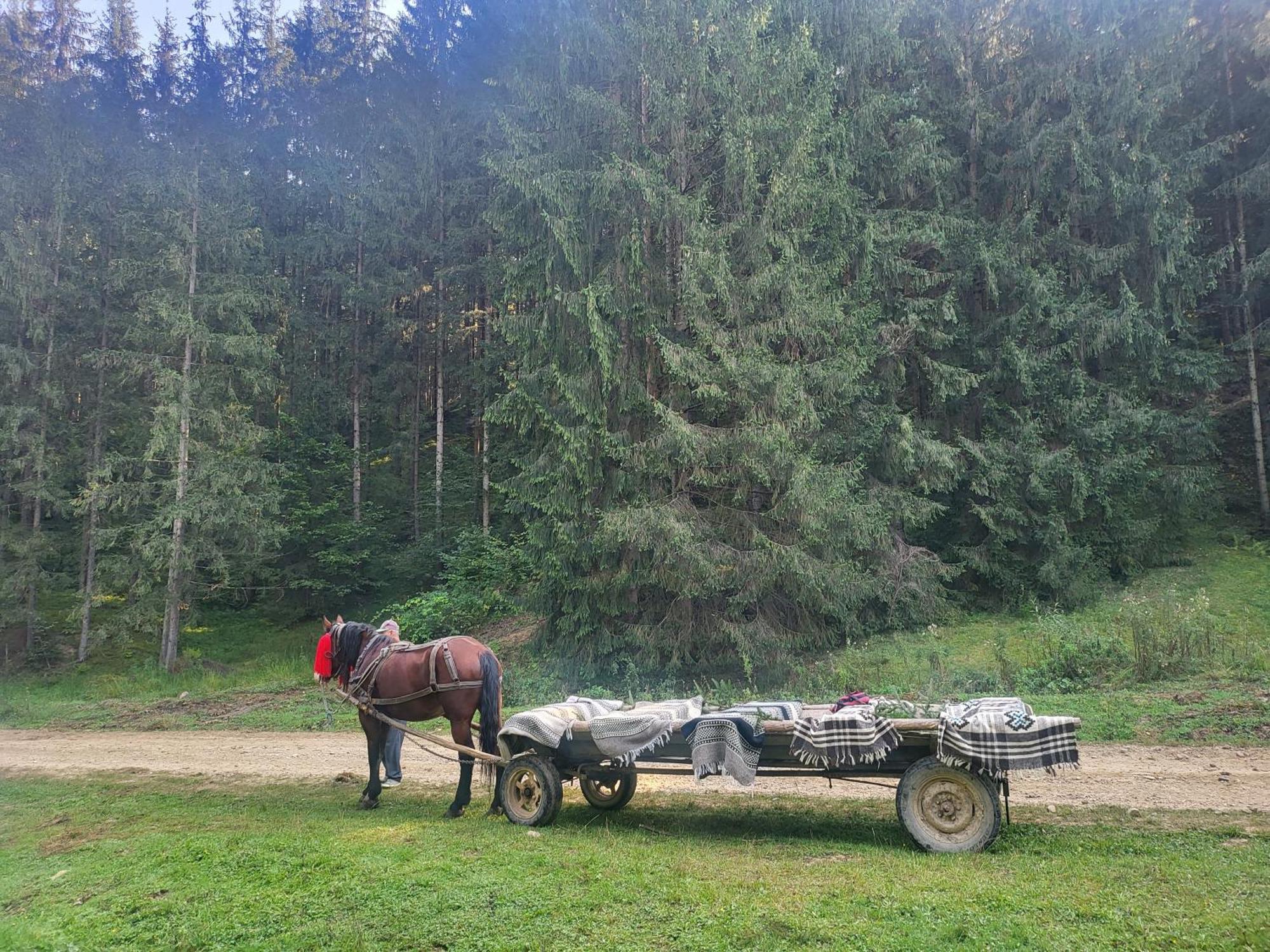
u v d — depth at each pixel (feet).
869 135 61.98
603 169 53.01
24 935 17.66
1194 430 65.36
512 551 62.03
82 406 91.04
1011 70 70.64
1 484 87.25
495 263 88.33
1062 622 52.16
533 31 59.62
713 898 17.33
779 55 54.39
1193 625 47.52
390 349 107.24
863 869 18.89
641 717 23.22
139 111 103.81
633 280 53.11
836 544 51.31
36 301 84.79
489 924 16.66
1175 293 67.00
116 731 52.34
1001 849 20.49
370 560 93.71
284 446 100.83
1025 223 64.18
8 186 83.61
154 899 19.19
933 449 57.57
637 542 47.83
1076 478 59.31
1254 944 13.97
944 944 14.73
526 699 51.57
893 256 59.67
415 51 111.86
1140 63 68.08
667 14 54.13
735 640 50.29
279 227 121.08
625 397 52.54
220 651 86.84
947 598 63.57
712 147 56.13
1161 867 18.37
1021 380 61.98
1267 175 69.00
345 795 31.12
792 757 22.82
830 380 51.13
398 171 104.63
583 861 20.15
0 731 55.06
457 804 26.45
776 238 51.24
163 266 78.95
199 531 81.15
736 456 49.60
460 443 112.57
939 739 20.76
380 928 16.84
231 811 28.55
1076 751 19.58
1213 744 32.89
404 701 27.68
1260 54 74.33
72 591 92.48
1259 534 70.03
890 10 63.72
